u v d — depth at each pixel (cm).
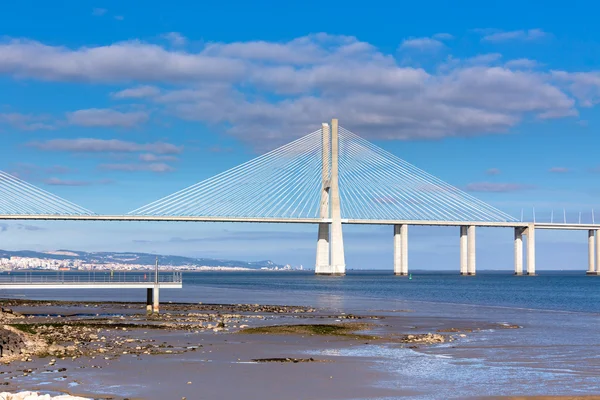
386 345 4950
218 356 4297
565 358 4366
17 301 10344
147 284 8012
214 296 13312
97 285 7781
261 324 6538
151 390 3300
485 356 4434
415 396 3247
